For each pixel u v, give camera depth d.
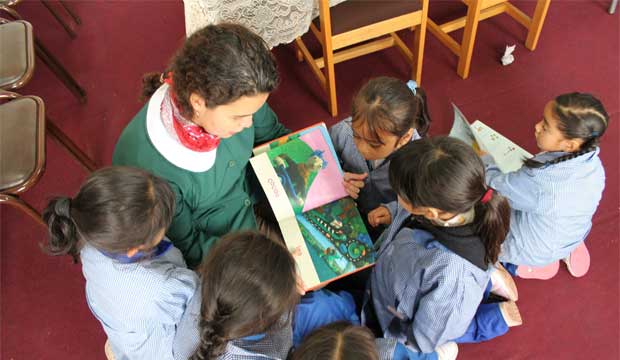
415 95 1.35
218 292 0.98
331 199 1.38
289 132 1.64
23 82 1.80
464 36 2.15
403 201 1.13
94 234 1.00
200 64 0.95
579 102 1.40
